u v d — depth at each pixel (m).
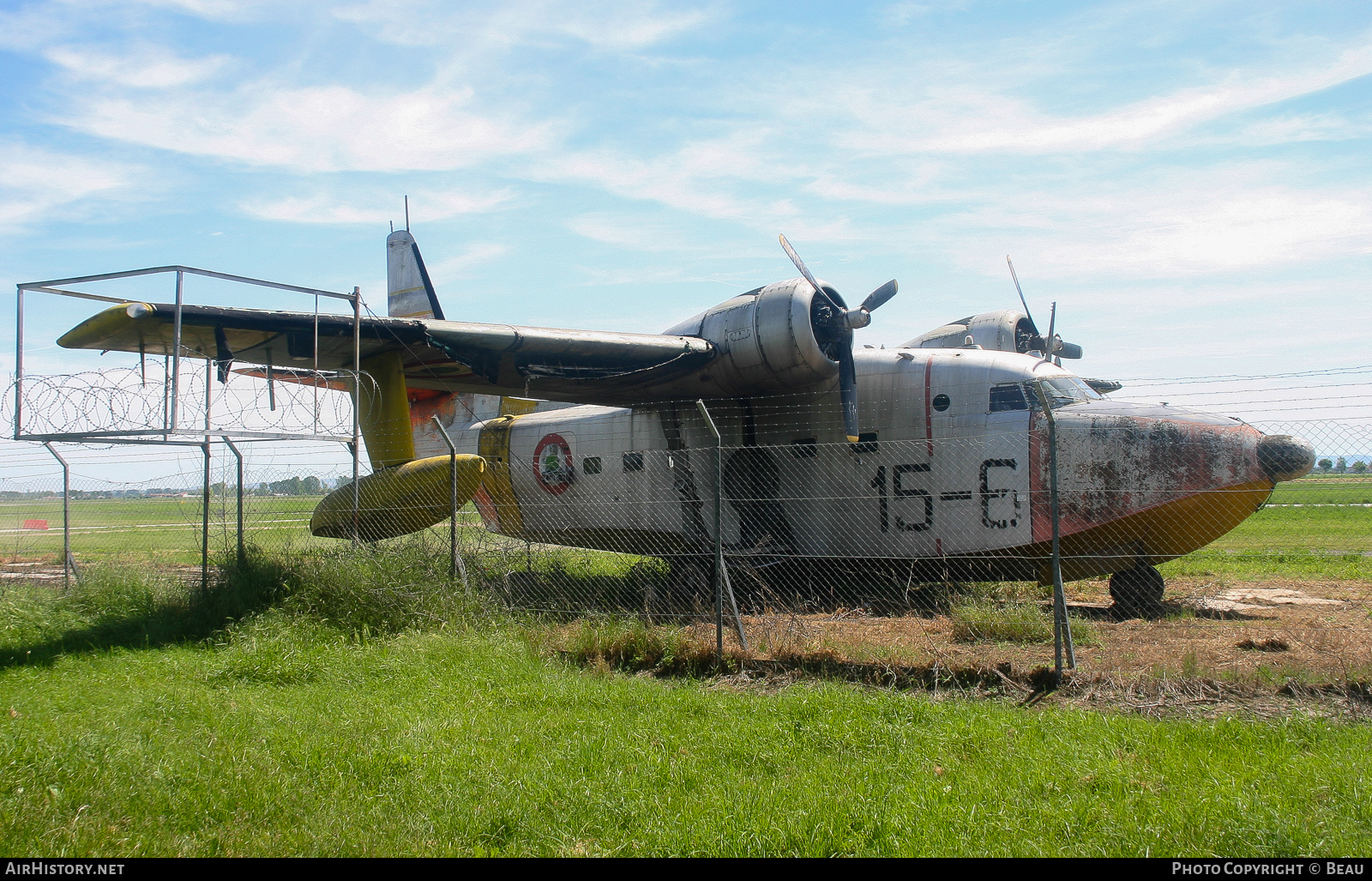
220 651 7.93
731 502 11.98
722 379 11.46
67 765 4.50
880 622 9.05
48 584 11.48
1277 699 5.78
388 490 10.49
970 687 6.38
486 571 9.80
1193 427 9.25
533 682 6.69
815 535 11.48
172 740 5.17
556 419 14.70
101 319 9.03
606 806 4.21
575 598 10.61
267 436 8.68
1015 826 3.89
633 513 13.36
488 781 4.52
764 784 4.52
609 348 10.86
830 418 11.48
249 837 3.91
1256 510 9.39
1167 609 9.73
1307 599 10.70
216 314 8.95
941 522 10.48
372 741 5.14
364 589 8.61
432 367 11.80
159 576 10.31
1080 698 6.02
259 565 9.59
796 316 10.69
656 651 7.46
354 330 9.70
